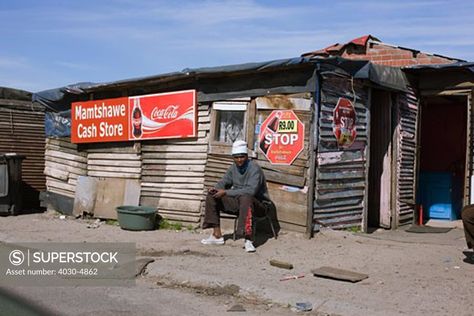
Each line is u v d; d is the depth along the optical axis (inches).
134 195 421.4
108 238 363.6
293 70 344.5
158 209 407.2
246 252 312.5
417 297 225.0
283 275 262.7
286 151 346.9
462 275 258.7
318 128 338.0
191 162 392.2
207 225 335.3
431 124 474.3
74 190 472.1
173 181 401.7
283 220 350.6
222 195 328.2
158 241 350.6
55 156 492.7
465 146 456.8
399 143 405.1
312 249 315.0
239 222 315.9
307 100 338.6
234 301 236.1
